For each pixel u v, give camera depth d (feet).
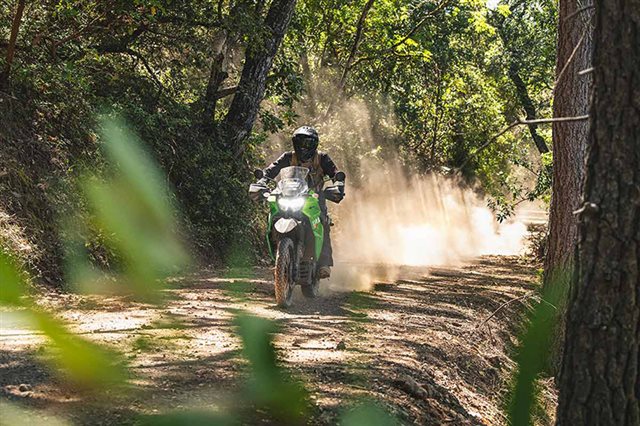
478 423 21.45
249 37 59.11
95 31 48.96
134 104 51.57
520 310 43.91
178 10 54.39
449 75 103.30
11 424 13.33
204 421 6.27
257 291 38.55
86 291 34.40
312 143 35.70
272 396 5.45
